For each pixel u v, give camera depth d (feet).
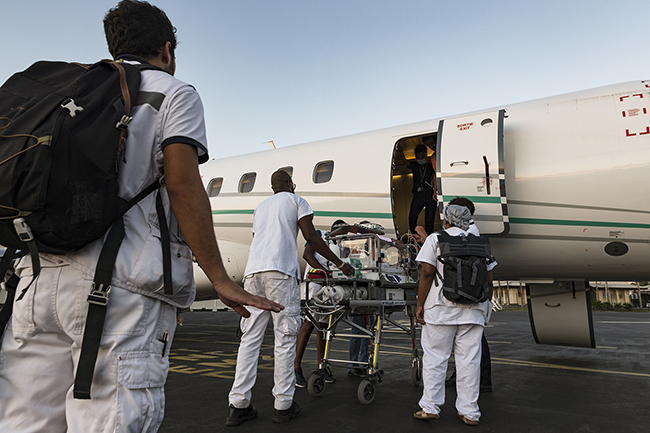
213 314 68.33
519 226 15.43
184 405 10.66
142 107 3.26
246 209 23.67
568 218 14.71
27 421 3.26
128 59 3.81
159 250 3.31
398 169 23.65
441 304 9.51
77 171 2.75
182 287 3.47
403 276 13.01
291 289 9.44
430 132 18.42
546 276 16.93
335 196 19.95
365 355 14.44
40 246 2.86
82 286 3.03
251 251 9.78
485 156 15.05
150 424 3.19
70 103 2.85
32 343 3.23
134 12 3.98
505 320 49.52
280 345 9.34
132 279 3.11
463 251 9.23
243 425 9.12
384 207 18.63
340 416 9.77
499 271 17.10
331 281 11.32
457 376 9.54
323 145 22.15
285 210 9.77
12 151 2.69
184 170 3.20
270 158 24.00
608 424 9.14
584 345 17.62
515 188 15.43
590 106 15.08
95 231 2.87
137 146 3.22
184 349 22.00
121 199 3.12
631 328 37.32
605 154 14.23
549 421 9.38
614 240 14.26
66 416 3.15
